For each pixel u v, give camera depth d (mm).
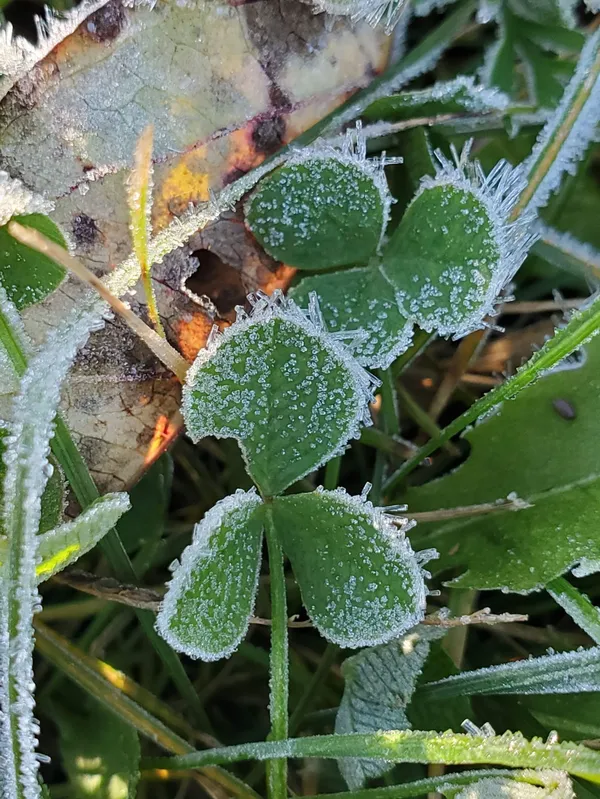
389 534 72
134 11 78
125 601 84
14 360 72
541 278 102
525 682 81
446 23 89
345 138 82
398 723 80
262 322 70
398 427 96
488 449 88
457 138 93
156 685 93
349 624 74
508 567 85
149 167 68
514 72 93
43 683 89
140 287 81
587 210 99
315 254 82
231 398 72
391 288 82
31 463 64
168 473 94
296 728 89
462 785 76
